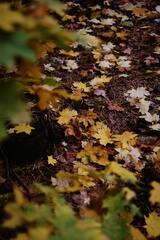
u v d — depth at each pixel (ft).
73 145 7.77
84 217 4.51
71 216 3.68
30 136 7.19
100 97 8.69
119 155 7.63
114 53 9.75
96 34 10.22
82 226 3.60
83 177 4.92
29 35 3.21
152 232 6.21
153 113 8.45
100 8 11.02
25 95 7.47
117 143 7.81
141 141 7.92
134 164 7.53
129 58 9.67
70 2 11.21
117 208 4.34
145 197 7.03
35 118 7.37
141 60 9.64
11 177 6.84
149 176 7.36
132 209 4.60
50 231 3.64
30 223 3.95
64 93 4.55
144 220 6.72
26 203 4.43
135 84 9.04
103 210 4.48
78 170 7.26
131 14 10.99
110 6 11.17
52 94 4.74
